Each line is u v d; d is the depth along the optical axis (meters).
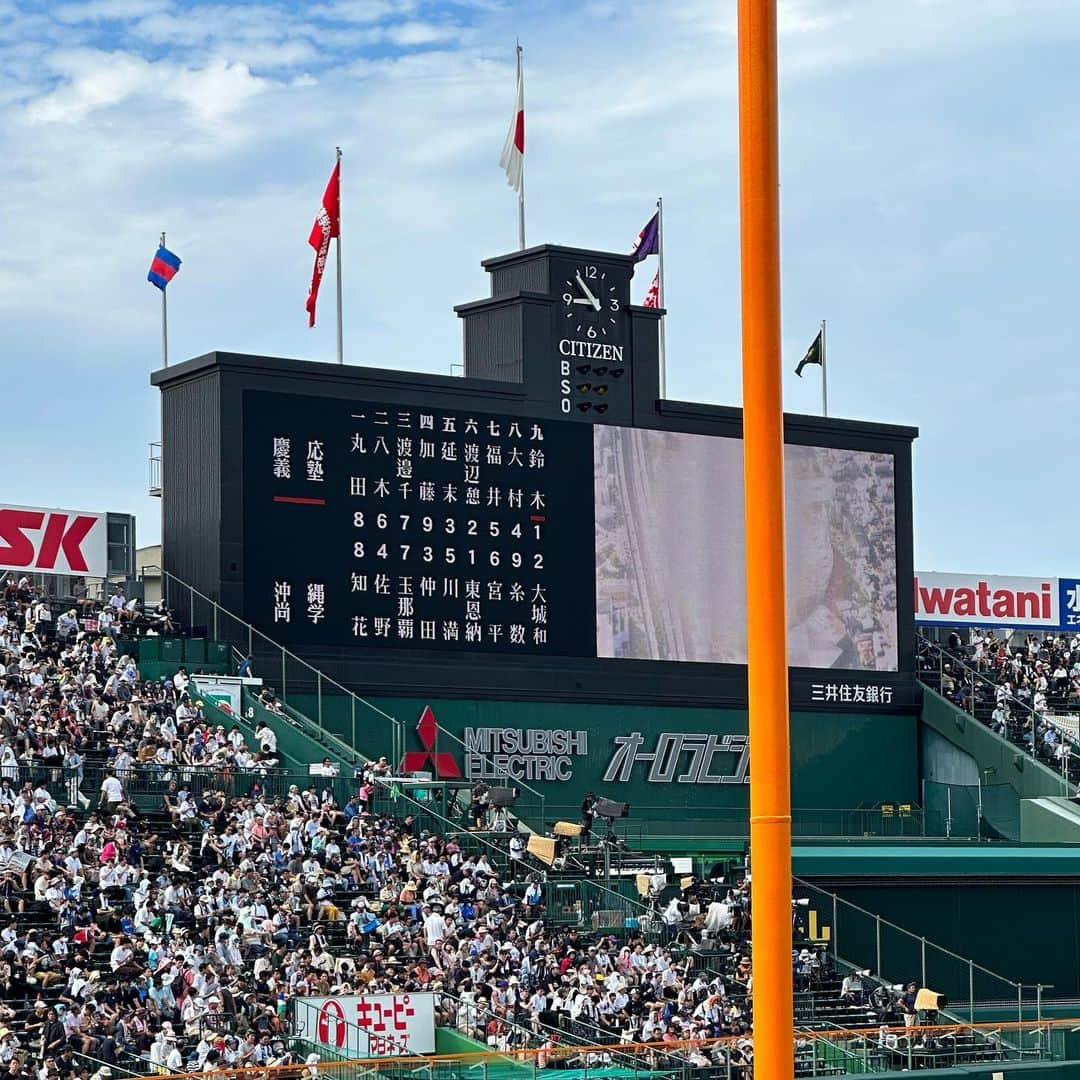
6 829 43.69
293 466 56.66
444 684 58.16
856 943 57.25
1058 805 64.69
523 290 60.97
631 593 61.78
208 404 56.25
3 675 49.62
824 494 66.12
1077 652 77.44
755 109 15.50
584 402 61.50
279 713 53.78
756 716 15.34
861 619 66.62
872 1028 49.00
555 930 49.25
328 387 57.38
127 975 39.66
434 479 58.69
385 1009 41.25
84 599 56.59
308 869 46.75
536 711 59.72
